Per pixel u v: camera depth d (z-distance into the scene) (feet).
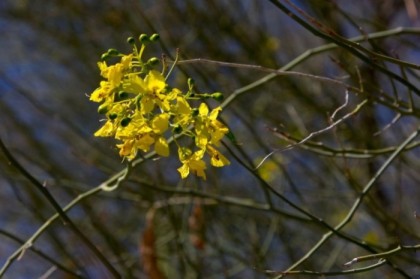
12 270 25.73
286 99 21.71
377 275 21.72
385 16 22.22
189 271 19.21
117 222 24.50
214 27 22.11
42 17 25.80
